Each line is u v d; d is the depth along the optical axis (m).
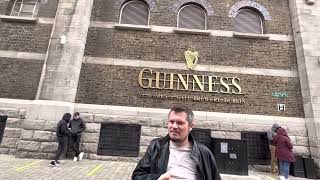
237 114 10.27
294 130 10.06
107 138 9.92
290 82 10.73
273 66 10.90
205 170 2.27
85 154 9.59
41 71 10.34
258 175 8.59
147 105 10.29
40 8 11.20
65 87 9.82
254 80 10.70
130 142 9.94
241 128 10.02
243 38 11.20
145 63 10.71
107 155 9.73
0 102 9.86
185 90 10.44
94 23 11.14
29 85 10.20
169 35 11.12
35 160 8.80
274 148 9.08
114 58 10.74
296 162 9.32
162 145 2.34
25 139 9.28
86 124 9.86
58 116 9.47
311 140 9.81
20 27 10.88
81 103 10.16
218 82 10.62
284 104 10.47
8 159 8.66
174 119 2.28
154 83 10.51
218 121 10.06
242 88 10.58
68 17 10.62
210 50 10.99
